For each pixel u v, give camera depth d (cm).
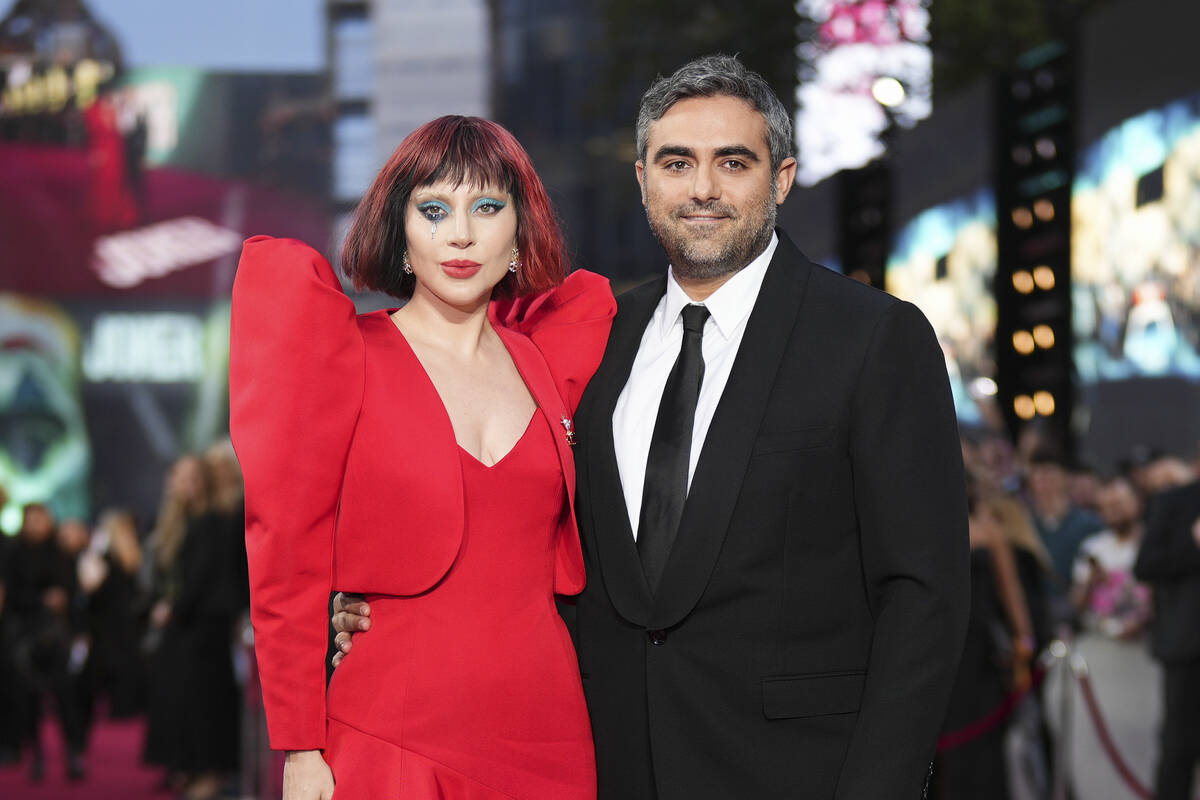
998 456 691
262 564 217
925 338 230
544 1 2697
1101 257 699
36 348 2606
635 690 231
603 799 235
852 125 1192
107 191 2638
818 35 1375
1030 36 1443
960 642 216
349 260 245
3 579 767
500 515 231
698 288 244
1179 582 528
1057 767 520
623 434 242
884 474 221
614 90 1739
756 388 231
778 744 222
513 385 244
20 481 2583
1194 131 608
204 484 677
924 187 875
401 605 227
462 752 222
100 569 851
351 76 2744
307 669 218
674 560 227
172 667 674
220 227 2669
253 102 2700
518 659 227
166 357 2633
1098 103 697
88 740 816
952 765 510
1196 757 521
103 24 2655
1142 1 649
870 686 216
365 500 225
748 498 226
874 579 224
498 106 2700
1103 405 702
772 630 224
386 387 229
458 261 236
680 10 1623
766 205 238
